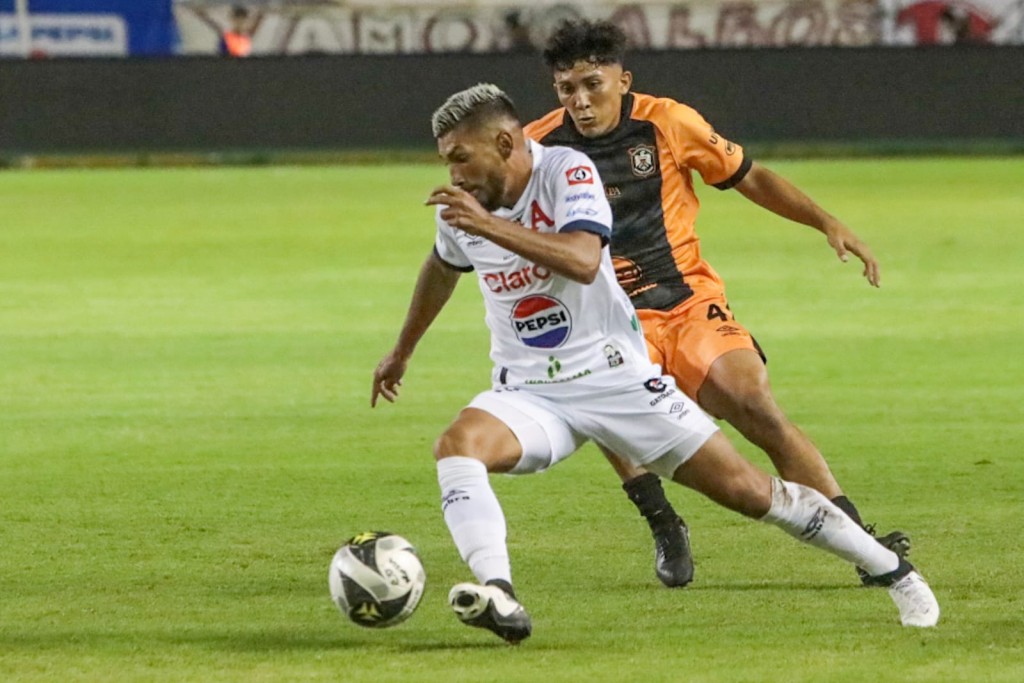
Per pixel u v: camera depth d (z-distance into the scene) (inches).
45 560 737.0
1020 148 3159.5
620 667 557.9
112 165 3186.5
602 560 735.1
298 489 891.4
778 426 706.8
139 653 583.2
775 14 3267.7
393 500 863.1
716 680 541.3
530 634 586.2
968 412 1095.0
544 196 585.3
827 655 572.1
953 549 742.5
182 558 740.0
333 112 3181.6
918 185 2669.8
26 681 549.0
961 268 1803.6
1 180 2965.1
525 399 600.1
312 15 3299.7
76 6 3262.8
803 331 1427.2
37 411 1126.4
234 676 551.8
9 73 3149.6
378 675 550.6
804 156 3144.7
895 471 924.0
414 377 1240.2
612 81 755.4
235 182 2888.8
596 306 592.4
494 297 602.5
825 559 730.2
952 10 3228.3
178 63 3157.0
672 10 3270.2
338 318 1520.7
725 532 786.8
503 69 3144.7
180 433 1049.5
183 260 1940.2
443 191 551.5
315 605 655.1
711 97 3125.0
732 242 2089.1
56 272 1847.9
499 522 573.6
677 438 591.8
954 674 546.3
